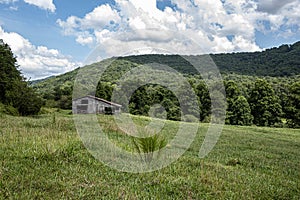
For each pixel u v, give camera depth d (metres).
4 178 5.22
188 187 5.71
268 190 6.07
